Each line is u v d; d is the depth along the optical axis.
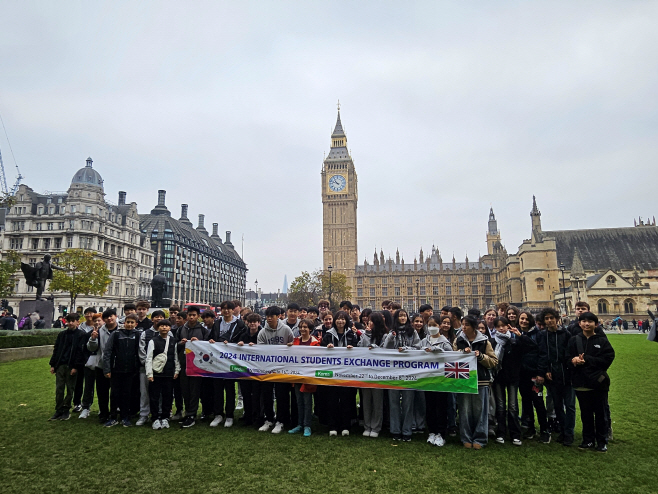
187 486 8.31
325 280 115.12
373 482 8.55
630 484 8.50
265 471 9.09
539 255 111.31
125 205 128.50
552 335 11.66
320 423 13.38
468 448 10.80
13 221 105.62
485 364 10.90
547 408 12.34
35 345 28.36
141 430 12.06
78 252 70.75
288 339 13.17
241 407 16.03
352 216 179.75
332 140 188.38
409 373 11.47
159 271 130.12
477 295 173.12
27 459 9.62
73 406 15.20
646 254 114.44
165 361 12.38
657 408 14.43
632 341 43.75
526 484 8.51
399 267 188.62
